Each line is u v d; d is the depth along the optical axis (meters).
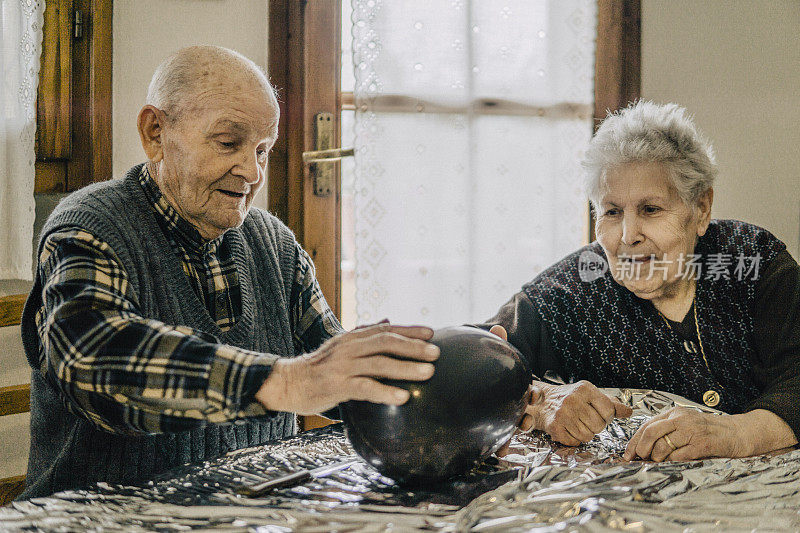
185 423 0.88
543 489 0.80
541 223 2.53
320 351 0.87
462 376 0.84
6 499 1.77
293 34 2.21
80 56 1.94
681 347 1.34
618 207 1.25
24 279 1.82
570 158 2.54
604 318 1.39
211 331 1.20
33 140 1.81
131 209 1.17
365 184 2.32
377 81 2.30
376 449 0.84
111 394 0.88
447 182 2.40
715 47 2.73
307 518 0.73
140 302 1.11
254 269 1.32
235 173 1.13
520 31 2.45
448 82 2.38
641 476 0.83
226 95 1.09
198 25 2.09
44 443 1.16
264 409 0.85
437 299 2.43
